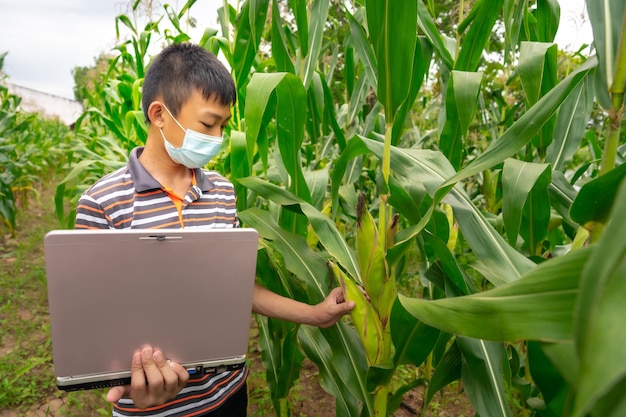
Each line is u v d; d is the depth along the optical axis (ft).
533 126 2.58
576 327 1.01
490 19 3.91
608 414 1.06
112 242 2.42
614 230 1.01
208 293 2.73
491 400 3.15
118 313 2.55
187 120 3.12
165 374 2.69
